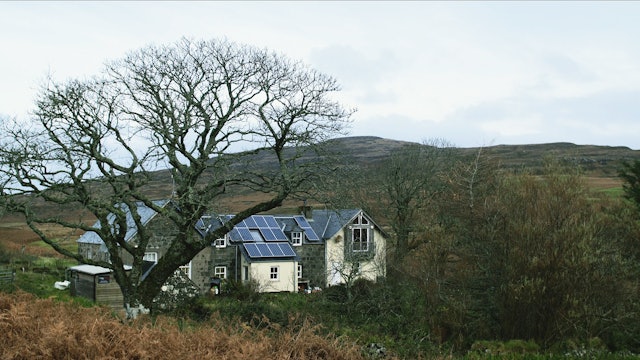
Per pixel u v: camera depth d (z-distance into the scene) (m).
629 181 34.00
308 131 23.12
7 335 7.18
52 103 20.69
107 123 22.30
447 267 30.17
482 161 39.44
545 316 21.66
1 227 54.19
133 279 22.73
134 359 6.64
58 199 21.11
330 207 23.23
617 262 22.91
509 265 23.20
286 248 47.22
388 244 52.09
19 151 19.98
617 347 21.05
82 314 8.48
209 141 23.58
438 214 39.78
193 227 23.36
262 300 38.25
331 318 28.98
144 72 22.83
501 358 15.90
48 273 38.06
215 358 6.82
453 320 25.03
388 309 29.27
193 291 32.81
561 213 23.94
